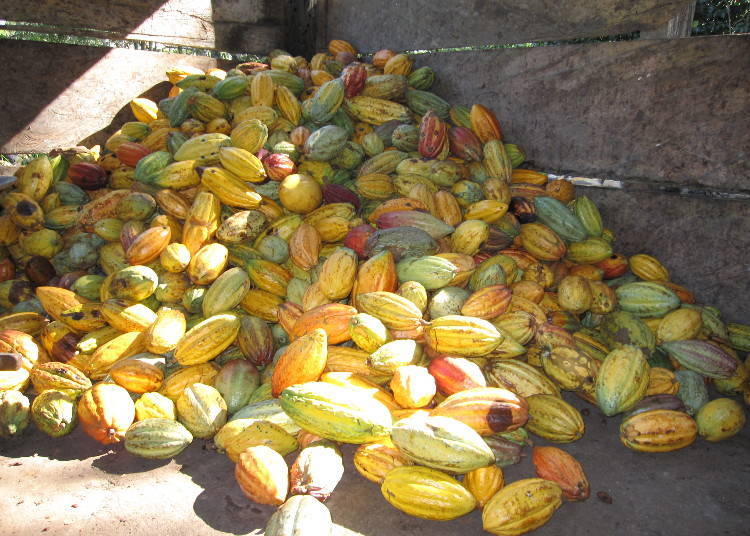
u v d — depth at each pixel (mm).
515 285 1578
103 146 2271
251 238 1678
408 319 1326
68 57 2139
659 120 1614
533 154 1965
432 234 1610
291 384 1243
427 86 2234
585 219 1720
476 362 1346
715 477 1155
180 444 1174
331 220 1687
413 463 1090
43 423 1241
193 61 2465
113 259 1684
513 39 1972
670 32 1609
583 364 1336
